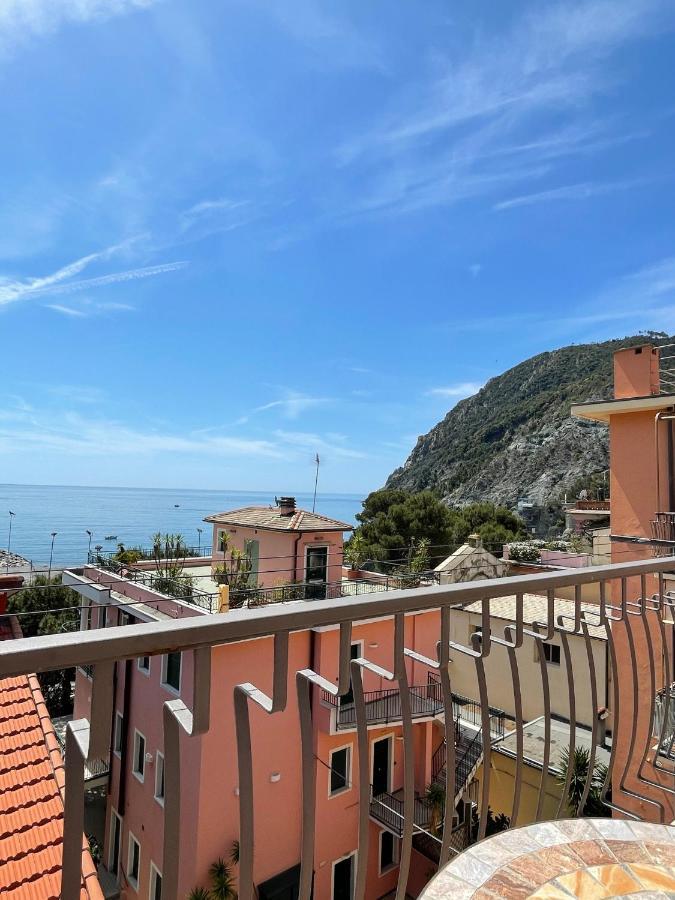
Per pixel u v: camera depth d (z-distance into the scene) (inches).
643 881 58.0
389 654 478.6
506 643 72.1
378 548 1066.7
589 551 721.0
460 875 58.6
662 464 358.9
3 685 226.2
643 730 300.4
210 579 580.1
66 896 34.8
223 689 383.2
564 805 81.7
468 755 482.6
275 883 393.4
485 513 1443.2
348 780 438.6
